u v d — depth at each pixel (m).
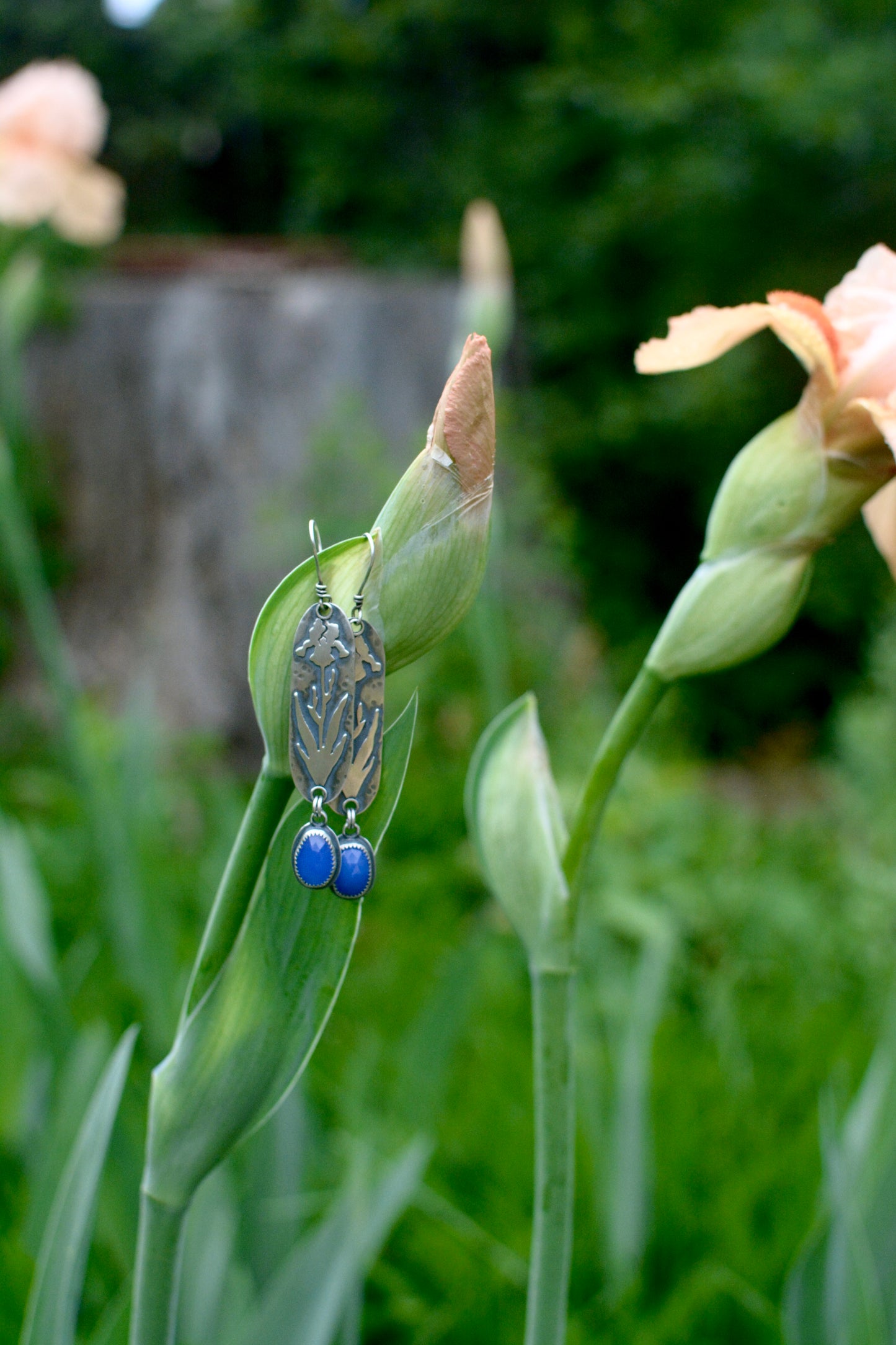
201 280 2.64
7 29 4.73
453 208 3.88
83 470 2.62
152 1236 0.54
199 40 4.27
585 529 3.80
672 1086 1.15
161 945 1.01
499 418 2.42
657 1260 0.98
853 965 1.52
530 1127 1.08
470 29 3.92
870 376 0.56
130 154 4.88
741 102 3.35
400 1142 0.97
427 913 1.71
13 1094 0.99
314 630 0.52
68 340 2.61
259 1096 0.53
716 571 0.57
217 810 1.37
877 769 1.72
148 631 2.56
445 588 0.52
